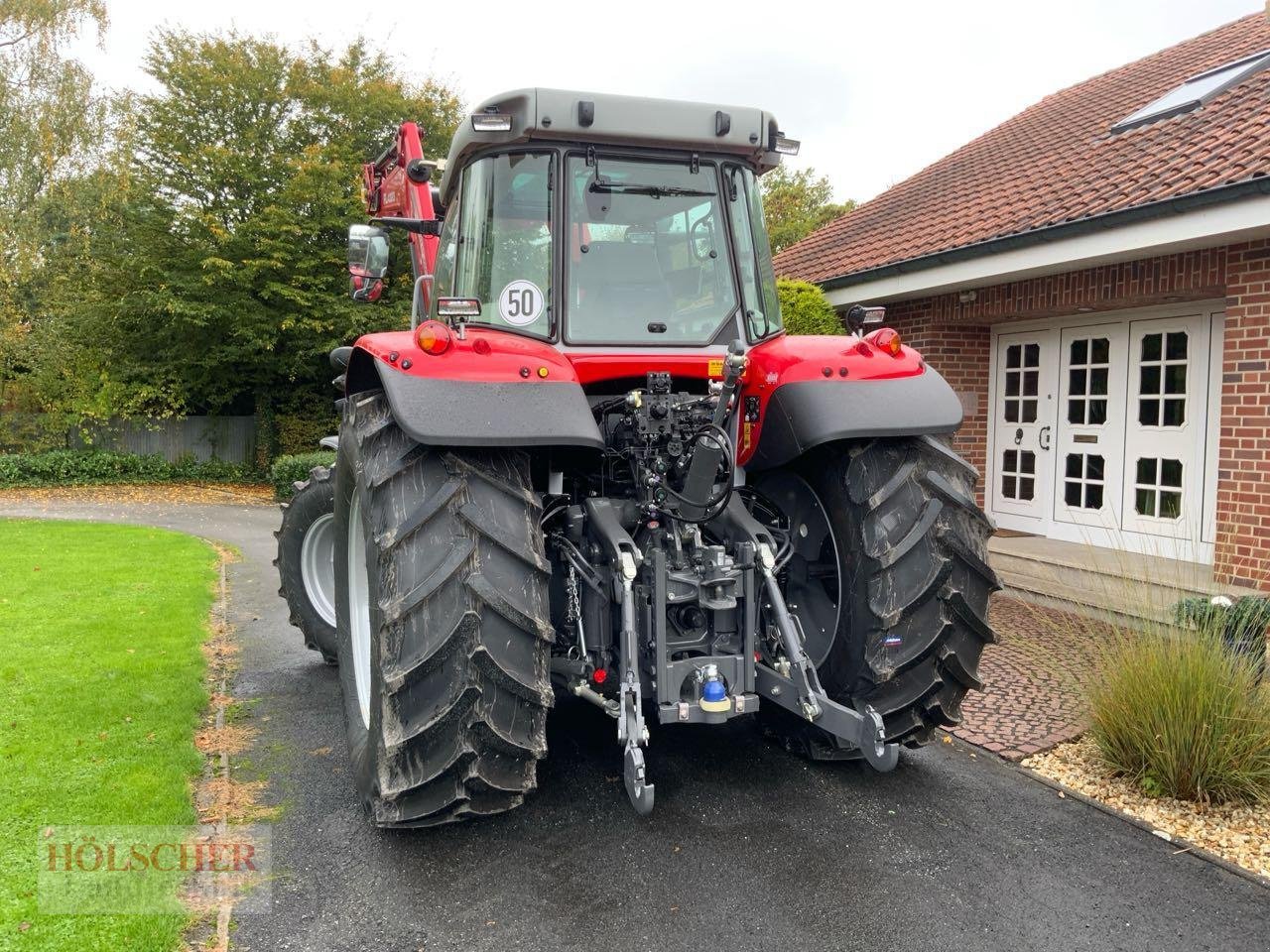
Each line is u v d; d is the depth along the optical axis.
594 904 2.49
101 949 2.23
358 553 3.28
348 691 3.26
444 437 2.39
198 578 7.16
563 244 2.99
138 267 15.68
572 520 3.01
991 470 8.64
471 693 2.39
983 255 7.04
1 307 16.97
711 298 3.17
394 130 16.91
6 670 4.47
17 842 2.77
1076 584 5.96
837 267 9.20
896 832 2.93
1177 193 5.62
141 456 17.66
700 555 2.86
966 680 3.03
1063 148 8.61
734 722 3.88
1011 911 2.48
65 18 17.27
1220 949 2.32
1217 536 5.79
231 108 16.02
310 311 16.00
